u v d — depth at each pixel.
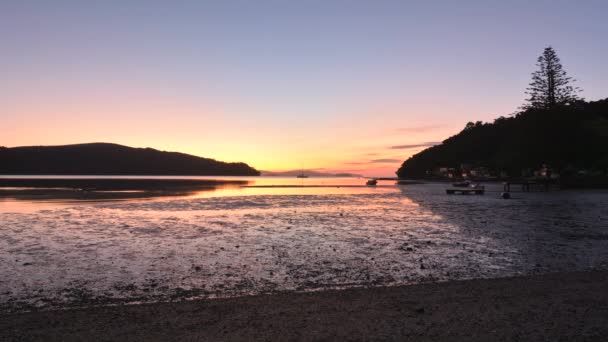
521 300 6.30
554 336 4.88
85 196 35.03
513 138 70.00
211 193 41.97
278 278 8.13
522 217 19.22
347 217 19.30
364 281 7.94
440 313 5.72
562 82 61.66
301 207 24.98
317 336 4.90
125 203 27.27
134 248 11.23
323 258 10.02
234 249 11.15
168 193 41.06
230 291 7.25
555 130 60.16
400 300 6.36
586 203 27.83
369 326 5.23
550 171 63.09
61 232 14.12
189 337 4.88
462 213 21.28
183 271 8.67
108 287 7.47
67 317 5.61
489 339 4.79
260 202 28.97
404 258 10.04
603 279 7.62
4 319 5.54
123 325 5.29
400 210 23.09
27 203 26.98
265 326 5.25
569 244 11.95
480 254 10.52
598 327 5.17
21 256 10.10
